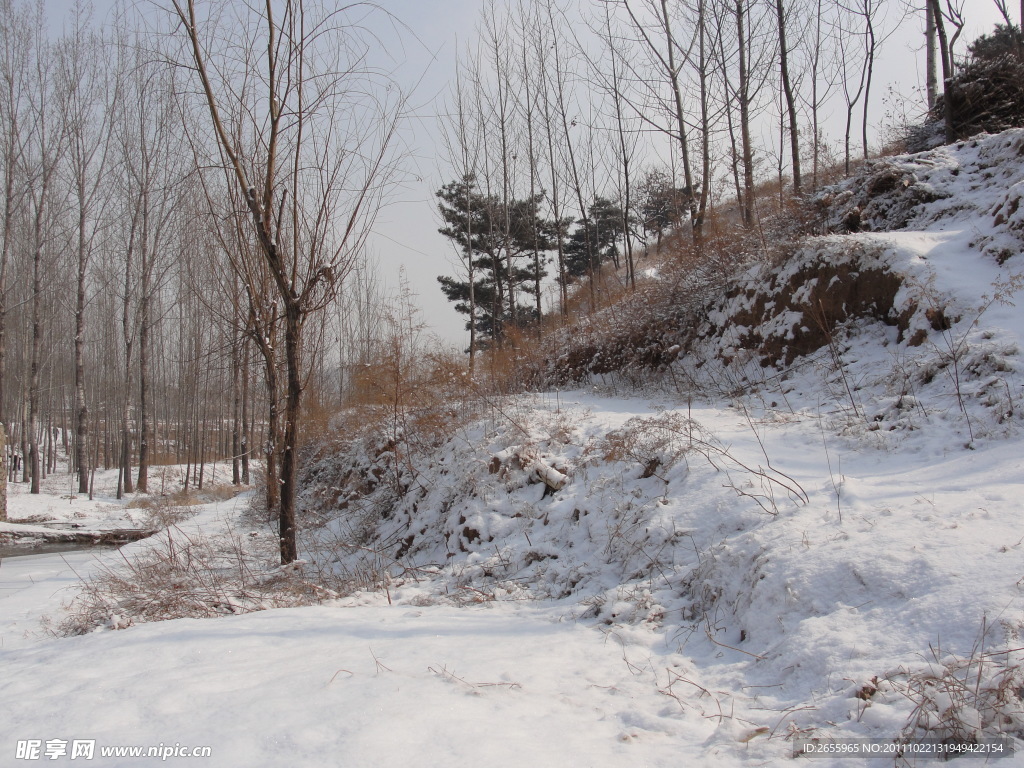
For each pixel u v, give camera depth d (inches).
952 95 621.3
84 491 1085.8
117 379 1678.2
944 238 399.2
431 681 154.3
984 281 346.0
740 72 616.4
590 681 158.7
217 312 430.3
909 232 413.4
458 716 133.6
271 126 327.3
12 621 281.3
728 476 259.0
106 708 146.6
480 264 1392.7
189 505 863.1
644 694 150.6
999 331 303.6
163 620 245.1
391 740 121.5
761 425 330.3
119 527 745.0
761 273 459.8
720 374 455.2
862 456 268.2
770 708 136.9
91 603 279.7
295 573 308.2
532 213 981.2
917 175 483.5
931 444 257.8
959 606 141.6
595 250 1326.3
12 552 629.3
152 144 1120.2
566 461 341.1
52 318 1401.3
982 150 480.1
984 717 112.7
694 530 237.6
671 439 303.1
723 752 119.0
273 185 333.1
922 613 144.7
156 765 116.4
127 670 178.1
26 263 1328.7
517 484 343.6
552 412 418.0
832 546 181.2
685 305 524.7
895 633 143.2
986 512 177.6
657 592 214.7
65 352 1670.8
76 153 1084.5
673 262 588.7
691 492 261.0
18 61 1038.4
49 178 1083.3
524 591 255.4
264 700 144.5
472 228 1263.5
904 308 358.9
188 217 452.1
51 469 1617.9
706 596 200.4
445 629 208.4
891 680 129.3
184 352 1470.2
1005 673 118.3
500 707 139.9
